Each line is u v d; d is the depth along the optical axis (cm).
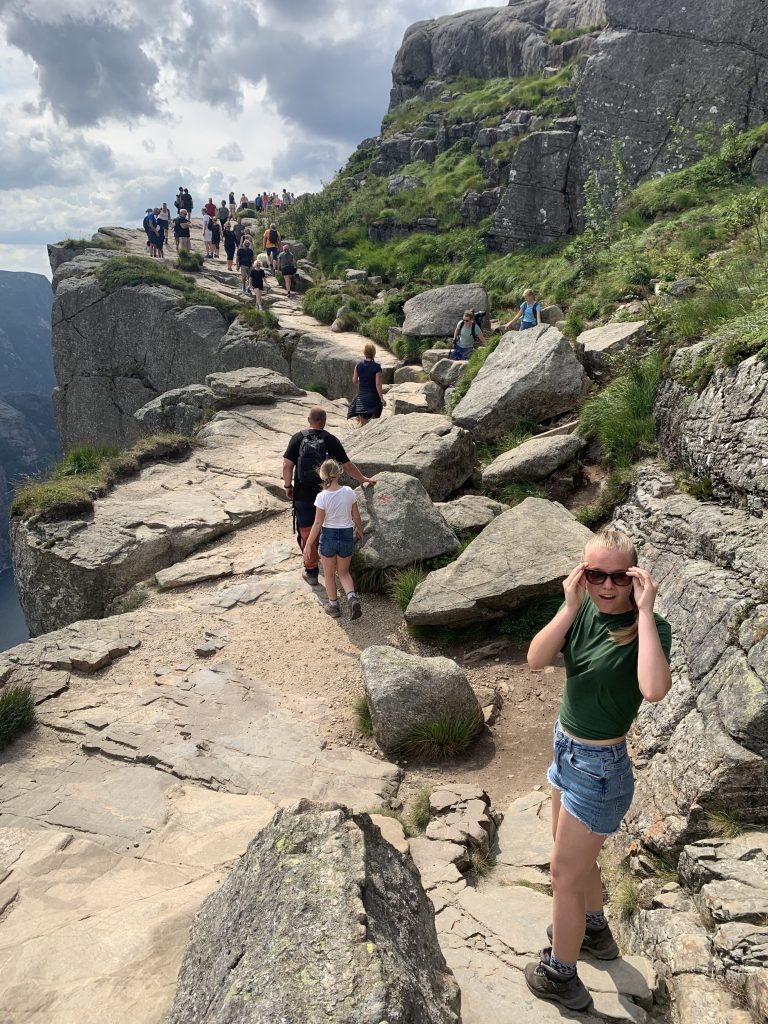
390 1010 201
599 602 263
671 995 302
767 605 432
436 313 1895
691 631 484
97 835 461
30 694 639
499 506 889
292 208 3183
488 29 3575
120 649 730
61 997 305
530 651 274
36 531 980
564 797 268
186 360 2219
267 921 250
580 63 2058
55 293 2509
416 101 3700
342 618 782
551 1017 282
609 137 1972
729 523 564
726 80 1800
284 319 2264
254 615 797
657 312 1048
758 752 374
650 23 1898
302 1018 205
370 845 281
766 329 655
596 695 258
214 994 242
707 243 1362
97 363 2444
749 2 1750
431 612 706
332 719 620
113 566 915
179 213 2812
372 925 236
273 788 522
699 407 704
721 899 324
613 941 319
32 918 372
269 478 1173
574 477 898
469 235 2341
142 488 1163
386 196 2844
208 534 993
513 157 2191
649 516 684
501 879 423
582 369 1034
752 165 1648
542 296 1712
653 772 433
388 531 829
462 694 592
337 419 1536
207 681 675
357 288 2364
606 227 1734
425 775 551
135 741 580
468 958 327
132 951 331
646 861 396
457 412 1089
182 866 425
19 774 540
